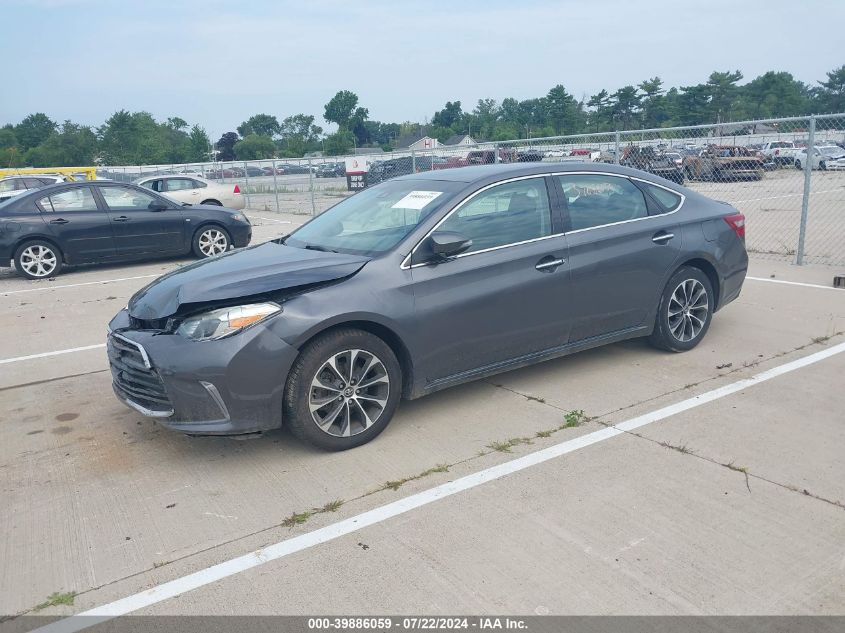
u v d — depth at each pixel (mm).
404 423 4656
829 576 2959
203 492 3875
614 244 5203
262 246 5250
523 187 4965
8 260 10766
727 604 2812
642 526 3357
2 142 96750
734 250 5965
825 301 7332
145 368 4066
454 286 4500
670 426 4445
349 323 4211
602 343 5363
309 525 3500
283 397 4055
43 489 3980
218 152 95625
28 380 5941
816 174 19062
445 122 121062
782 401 4766
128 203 11625
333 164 37688
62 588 3094
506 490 3740
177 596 3006
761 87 79250
